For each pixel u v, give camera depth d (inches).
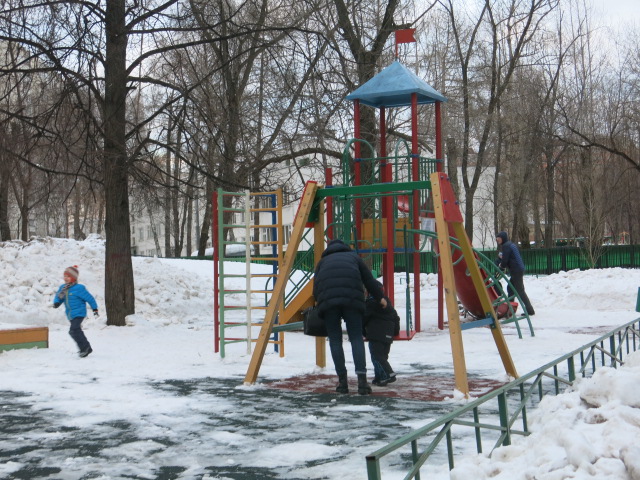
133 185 687.1
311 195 389.1
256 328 672.4
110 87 612.7
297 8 726.5
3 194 1252.5
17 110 613.6
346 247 351.3
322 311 336.5
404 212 583.2
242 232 2390.5
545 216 2236.7
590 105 1870.1
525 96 1710.1
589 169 1685.5
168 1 611.2
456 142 1545.3
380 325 350.9
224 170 697.6
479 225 2452.0
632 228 2402.8
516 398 311.0
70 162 640.4
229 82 715.4
